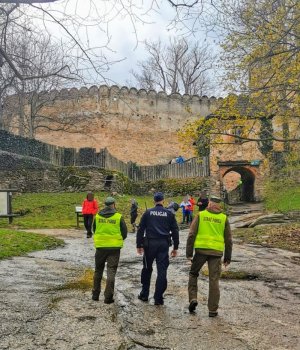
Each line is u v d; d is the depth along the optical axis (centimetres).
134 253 1412
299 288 952
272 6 1547
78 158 3259
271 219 2236
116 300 786
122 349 559
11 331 600
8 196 2111
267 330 655
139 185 3609
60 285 880
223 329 650
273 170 3494
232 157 3528
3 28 484
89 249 1444
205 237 723
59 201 2686
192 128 1644
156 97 4625
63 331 612
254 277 1068
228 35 1611
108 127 4353
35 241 1450
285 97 1572
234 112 1630
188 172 3616
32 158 2927
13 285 861
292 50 1476
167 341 593
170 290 895
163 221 780
